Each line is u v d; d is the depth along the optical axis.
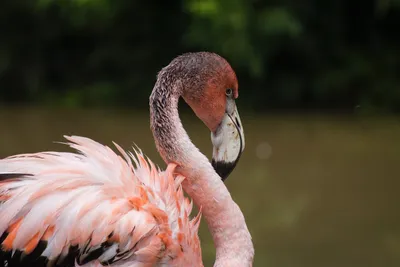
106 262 4.00
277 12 17.62
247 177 11.19
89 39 19.88
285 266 7.40
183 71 4.62
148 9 19.05
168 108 4.59
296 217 9.24
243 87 18.45
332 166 11.95
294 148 13.30
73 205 3.93
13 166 4.05
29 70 19.56
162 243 4.13
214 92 4.72
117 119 15.94
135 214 4.05
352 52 19.17
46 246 3.88
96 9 18.77
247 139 14.07
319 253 7.90
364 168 11.88
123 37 19.42
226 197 4.56
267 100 18.44
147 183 4.41
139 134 14.00
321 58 18.83
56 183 3.95
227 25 17.39
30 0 19.08
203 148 12.78
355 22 19.52
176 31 19.14
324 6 18.95
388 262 7.64
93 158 4.21
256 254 7.83
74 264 3.95
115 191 4.09
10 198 3.89
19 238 3.85
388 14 19.28
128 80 19.14
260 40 17.94
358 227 8.88
